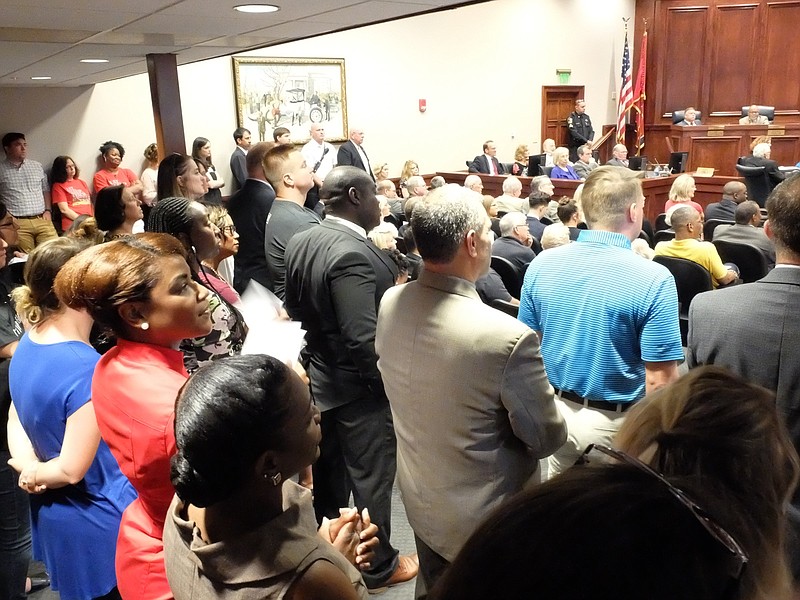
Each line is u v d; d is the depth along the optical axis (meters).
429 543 1.49
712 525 0.45
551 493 0.47
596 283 1.63
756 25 11.00
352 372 2.00
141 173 7.23
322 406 2.04
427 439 1.41
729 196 6.03
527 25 10.36
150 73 4.30
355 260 1.86
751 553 0.53
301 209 2.62
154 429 1.05
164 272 1.13
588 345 1.65
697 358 1.37
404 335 1.41
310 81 8.25
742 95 11.33
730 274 3.79
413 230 1.36
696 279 3.65
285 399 0.79
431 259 1.36
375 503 2.09
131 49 4.02
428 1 2.70
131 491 1.44
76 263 1.13
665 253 3.88
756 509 0.59
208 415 0.75
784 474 0.65
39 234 6.08
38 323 1.44
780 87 11.03
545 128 11.02
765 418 0.65
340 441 2.09
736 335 1.28
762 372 1.25
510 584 0.43
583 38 11.15
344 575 0.78
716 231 4.54
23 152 5.96
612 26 11.51
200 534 0.82
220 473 0.75
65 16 2.88
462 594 0.45
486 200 5.11
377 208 1.99
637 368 1.65
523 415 1.31
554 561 0.42
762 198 8.17
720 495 0.55
